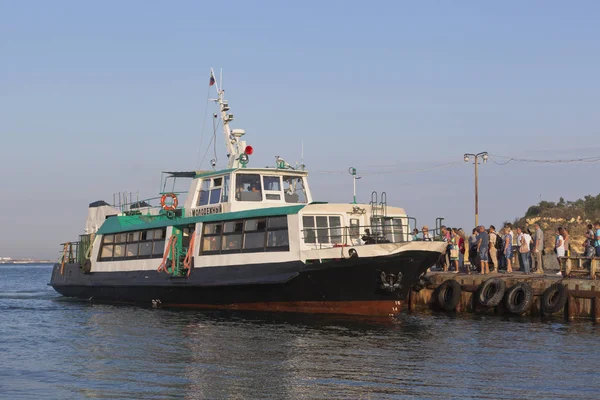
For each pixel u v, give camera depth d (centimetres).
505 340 2242
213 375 1777
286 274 2703
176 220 3186
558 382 1695
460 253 3488
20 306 3553
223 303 2958
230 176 3083
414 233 3075
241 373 1797
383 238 2697
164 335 2380
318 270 2606
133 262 3438
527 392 1609
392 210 2903
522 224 7044
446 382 1697
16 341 2330
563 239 2984
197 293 3039
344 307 2680
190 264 3072
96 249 3722
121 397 1594
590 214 6894
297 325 2531
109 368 1873
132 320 2791
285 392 1619
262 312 2848
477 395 1586
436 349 2092
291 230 2717
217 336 2330
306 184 3216
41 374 1820
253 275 2806
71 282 3934
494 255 3219
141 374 1798
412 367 1853
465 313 2988
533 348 2106
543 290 2825
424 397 1572
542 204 7694
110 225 3653
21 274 12081
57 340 2342
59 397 1603
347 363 1902
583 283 2703
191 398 1579
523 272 3234
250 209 3039
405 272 2555
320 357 1978
